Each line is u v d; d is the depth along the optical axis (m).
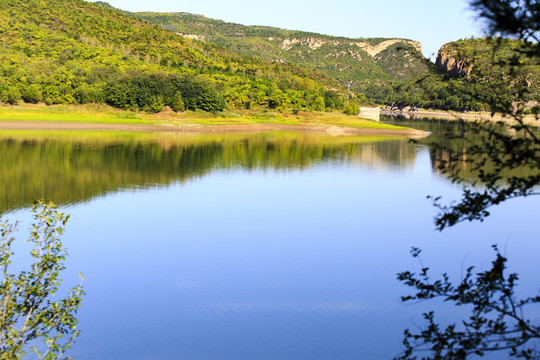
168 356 18.34
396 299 23.67
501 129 8.42
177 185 50.41
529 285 25.62
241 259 29.00
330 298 23.61
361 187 53.25
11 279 12.45
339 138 111.06
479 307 8.98
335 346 19.27
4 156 62.34
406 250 31.50
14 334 11.97
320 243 32.47
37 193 44.00
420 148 93.25
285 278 26.23
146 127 110.62
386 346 19.22
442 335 8.95
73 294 13.88
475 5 7.79
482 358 17.08
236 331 20.23
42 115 110.88
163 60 183.75
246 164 66.38
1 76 121.25
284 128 130.25
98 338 19.61
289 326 20.84
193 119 126.19
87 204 41.03
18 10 192.38
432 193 50.50
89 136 90.62
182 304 22.78
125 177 53.22
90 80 135.00
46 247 13.09
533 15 7.55
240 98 151.12
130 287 24.52
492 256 30.39
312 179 57.31
